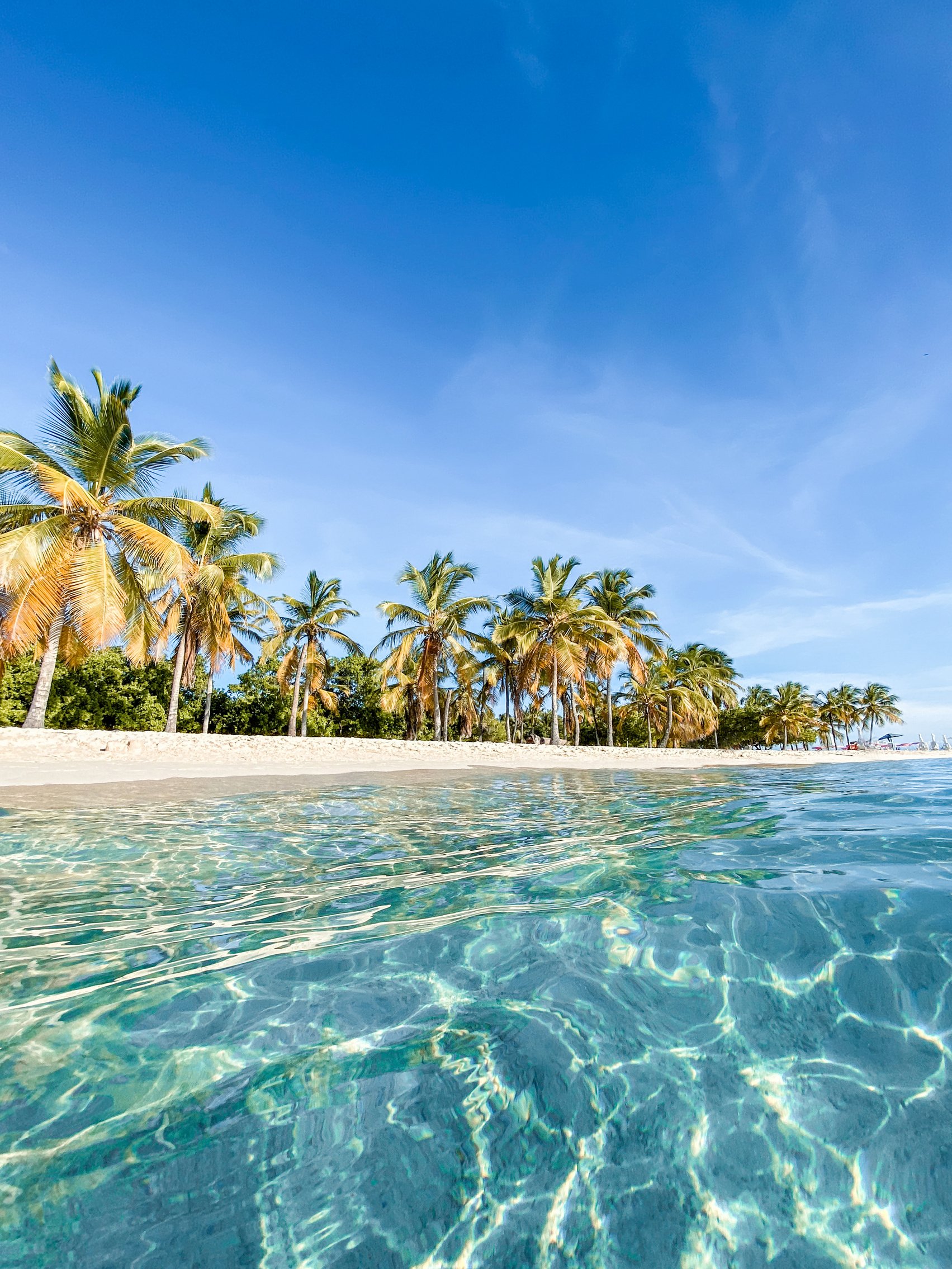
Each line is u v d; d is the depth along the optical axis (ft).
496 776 42.37
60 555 41.88
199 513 48.75
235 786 31.86
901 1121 5.40
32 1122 5.31
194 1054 6.25
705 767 60.49
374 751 52.49
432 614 80.12
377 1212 4.61
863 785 31.12
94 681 82.23
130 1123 5.32
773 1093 5.75
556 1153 5.15
